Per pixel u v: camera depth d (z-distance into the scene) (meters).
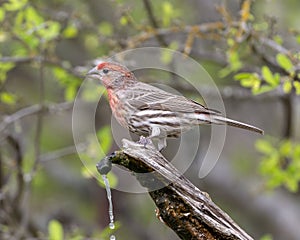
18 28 12.96
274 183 13.67
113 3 13.44
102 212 17.94
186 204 8.24
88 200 18.28
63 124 18.69
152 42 14.54
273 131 18.98
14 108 14.31
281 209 17.69
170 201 8.26
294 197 18.03
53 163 18.34
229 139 19.14
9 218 13.92
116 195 17.91
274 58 13.23
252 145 19.05
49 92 17.11
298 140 18.53
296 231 17.47
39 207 17.83
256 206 17.67
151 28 13.19
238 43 12.07
